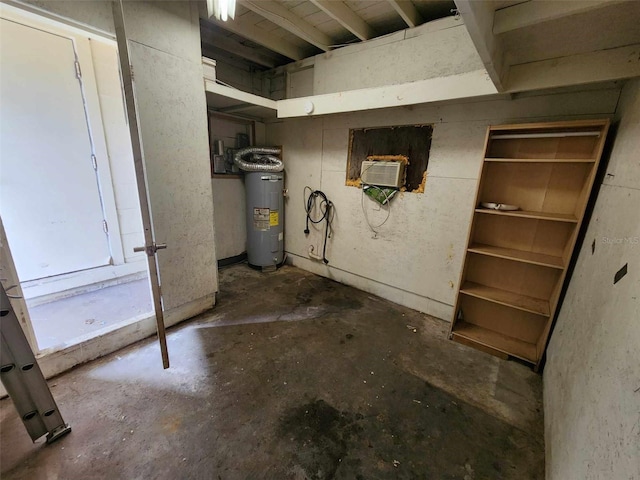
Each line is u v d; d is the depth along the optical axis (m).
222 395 1.75
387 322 2.67
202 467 1.33
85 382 1.80
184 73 2.16
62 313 2.55
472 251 2.22
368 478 1.32
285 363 2.06
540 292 2.18
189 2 2.12
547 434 1.47
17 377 1.26
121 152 3.09
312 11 2.35
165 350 1.71
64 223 2.79
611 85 1.77
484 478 1.33
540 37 1.38
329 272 3.65
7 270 1.59
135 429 1.50
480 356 2.21
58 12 1.59
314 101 2.67
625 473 0.68
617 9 1.09
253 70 3.70
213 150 3.45
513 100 2.13
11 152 2.42
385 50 2.63
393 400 1.76
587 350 1.21
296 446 1.45
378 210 3.04
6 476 1.27
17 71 2.36
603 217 1.51
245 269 3.88
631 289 0.94
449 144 2.47
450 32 2.29
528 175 2.10
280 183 3.71
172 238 2.30
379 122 2.86
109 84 2.90
